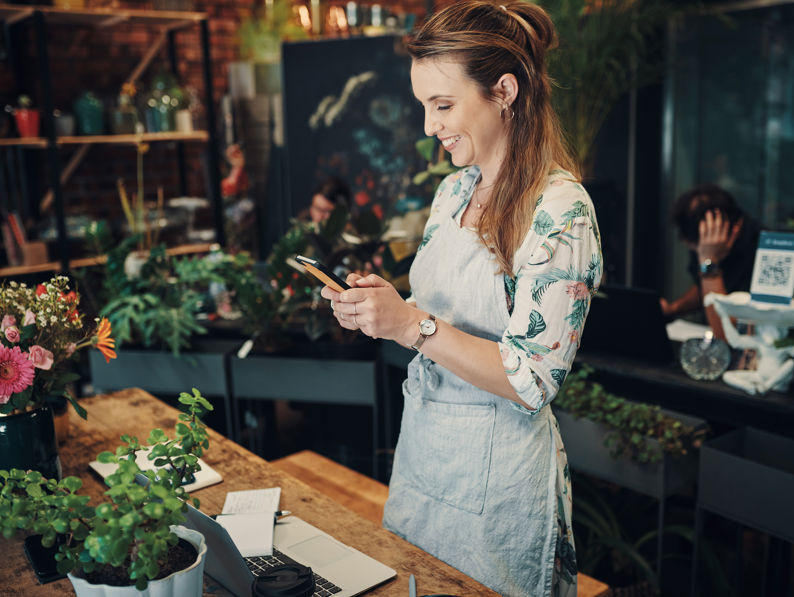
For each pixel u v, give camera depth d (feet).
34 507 3.67
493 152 4.49
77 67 16.17
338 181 12.82
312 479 9.27
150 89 16.19
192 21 15.58
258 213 17.48
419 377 4.88
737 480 6.95
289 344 9.95
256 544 4.57
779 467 7.38
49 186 15.90
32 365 4.99
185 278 9.97
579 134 12.26
